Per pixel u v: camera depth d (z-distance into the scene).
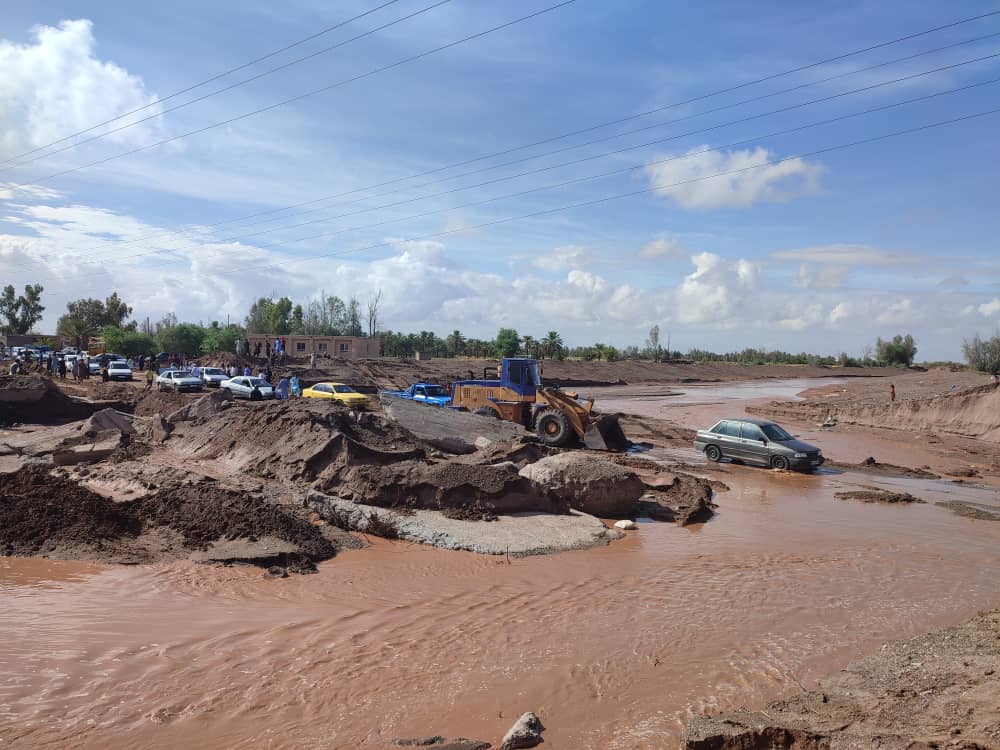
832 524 14.76
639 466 21.67
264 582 9.86
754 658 7.52
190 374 42.03
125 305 86.62
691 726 5.80
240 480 16.11
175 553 10.99
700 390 78.62
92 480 15.66
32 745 5.37
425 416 22.31
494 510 13.80
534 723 5.82
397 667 7.10
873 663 7.30
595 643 7.89
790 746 5.52
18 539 11.03
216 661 7.07
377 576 10.37
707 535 13.58
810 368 124.12
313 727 5.85
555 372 82.38
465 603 9.23
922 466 26.20
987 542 13.33
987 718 5.53
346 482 14.51
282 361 57.81
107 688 6.38
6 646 7.23
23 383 28.16
